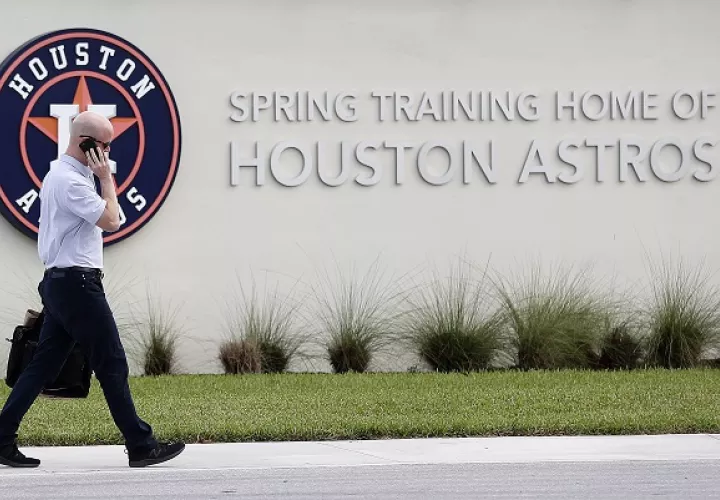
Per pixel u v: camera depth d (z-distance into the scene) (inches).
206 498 1136.2
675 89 2404.0
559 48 2369.6
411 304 2298.2
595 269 2368.4
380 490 1172.5
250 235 2274.9
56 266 1262.3
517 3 2357.3
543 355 2250.2
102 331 1262.3
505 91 2353.6
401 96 2321.6
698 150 2406.5
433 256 2322.8
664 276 2386.8
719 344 2337.6
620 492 1162.6
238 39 2278.5
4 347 2183.8
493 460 1346.0
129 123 2219.5
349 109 2309.3
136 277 2233.0
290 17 2294.5
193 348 2249.0
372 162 2311.8
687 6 2406.5
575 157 2372.0
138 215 2219.5
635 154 2390.5
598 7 2380.7
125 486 1196.5
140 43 2249.0
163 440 1457.9
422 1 2330.2
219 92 2273.6
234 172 2269.9
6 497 1141.7
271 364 2236.7
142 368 2214.6
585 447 1432.1
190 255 2256.4
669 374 2150.6
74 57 2199.8
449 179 2330.2
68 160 1274.6
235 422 1567.4
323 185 2298.2
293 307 2276.1
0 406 1808.6
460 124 2340.1
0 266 2191.2
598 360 2282.2
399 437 1509.6
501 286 2330.2
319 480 1226.6
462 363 2237.9
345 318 2273.6
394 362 2272.4
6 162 2166.6
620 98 2388.0
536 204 2357.3
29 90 2178.9
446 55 2337.6
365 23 2315.5
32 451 1411.2
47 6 2217.0
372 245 2306.8
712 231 2406.5
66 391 1304.1
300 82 2295.8
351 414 1656.0
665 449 1418.6
